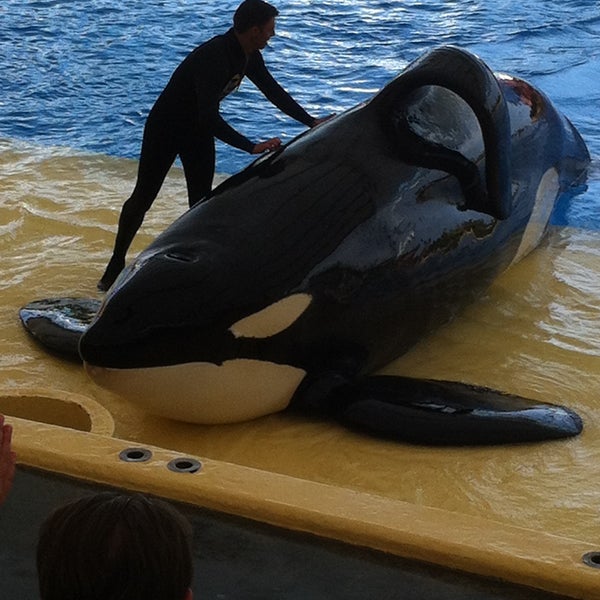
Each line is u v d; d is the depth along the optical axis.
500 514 5.50
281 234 6.26
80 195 10.29
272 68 14.52
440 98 7.26
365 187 6.64
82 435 4.83
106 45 15.70
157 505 2.33
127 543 2.22
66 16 17.09
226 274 5.99
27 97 13.59
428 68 6.88
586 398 6.70
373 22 16.67
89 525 2.26
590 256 8.88
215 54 7.68
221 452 6.10
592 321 7.74
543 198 8.52
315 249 6.27
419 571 4.01
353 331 6.51
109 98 13.59
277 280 6.08
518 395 6.68
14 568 4.00
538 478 5.81
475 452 6.05
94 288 8.24
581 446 6.12
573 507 5.55
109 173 10.99
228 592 3.89
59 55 15.27
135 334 5.79
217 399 6.11
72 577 2.21
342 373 6.54
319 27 16.34
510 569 3.93
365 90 13.81
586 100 13.39
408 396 6.32
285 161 6.72
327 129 6.93
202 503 4.40
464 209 7.16
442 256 7.01
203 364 5.91
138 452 4.68
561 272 8.55
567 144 9.70
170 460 4.62
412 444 6.13
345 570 4.01
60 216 9.68
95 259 8.80
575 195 10.14
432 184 6.96
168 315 5.81
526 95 8.74
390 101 6.96
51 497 4.47
